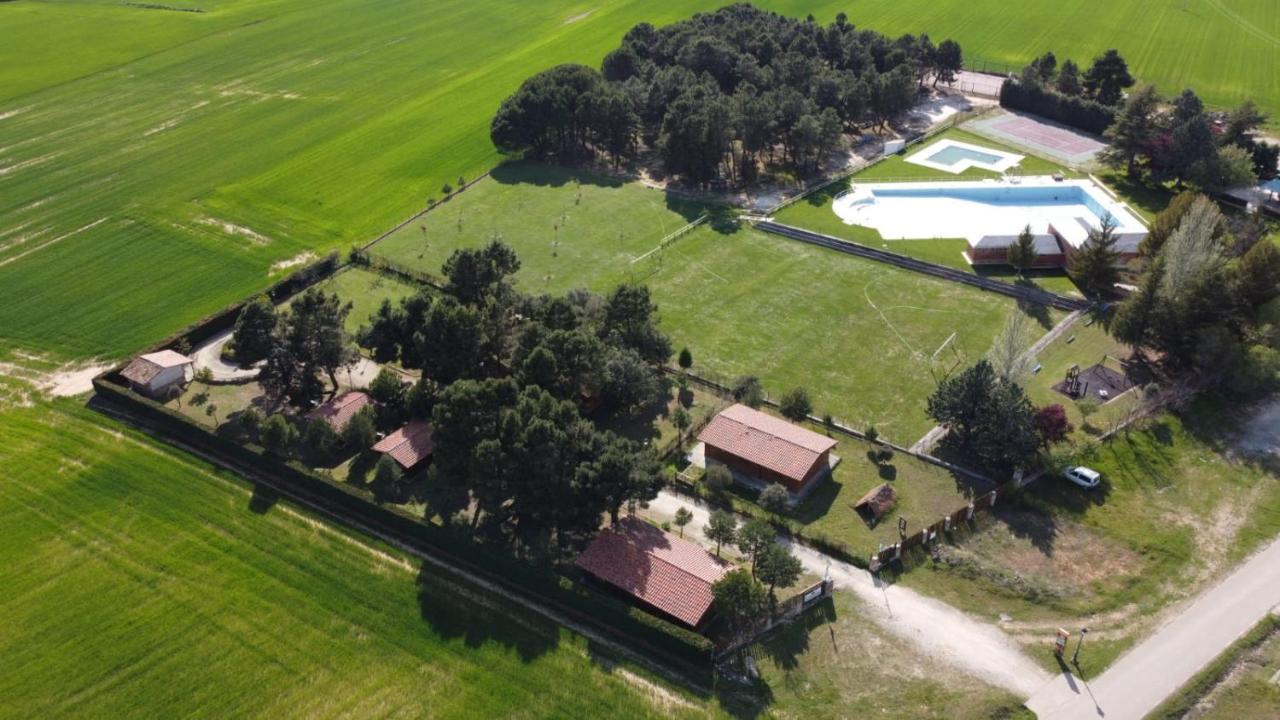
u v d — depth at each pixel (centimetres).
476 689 7044
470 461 8256
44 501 9050
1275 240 13000
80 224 14725
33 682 7162
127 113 19075
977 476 9006
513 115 16200
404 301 10288
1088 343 11031
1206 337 9781
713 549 8325
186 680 7169
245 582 8062
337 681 7138
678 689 6988
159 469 9462
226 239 14212
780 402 9838
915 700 6812
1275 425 9525
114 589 8019
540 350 9150
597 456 8200
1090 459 9069
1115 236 11781
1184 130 14375
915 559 8062
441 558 8269
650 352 10531
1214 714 6600
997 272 12525
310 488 9012
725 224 14225
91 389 10762
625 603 7675
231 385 10800
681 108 15088
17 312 12400
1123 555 8019
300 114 18950
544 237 14025
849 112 17100
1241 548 8038
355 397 10144
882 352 11012
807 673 7062
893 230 13762
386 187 15912
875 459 9294
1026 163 15975
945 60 19012
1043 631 7344
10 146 17538
